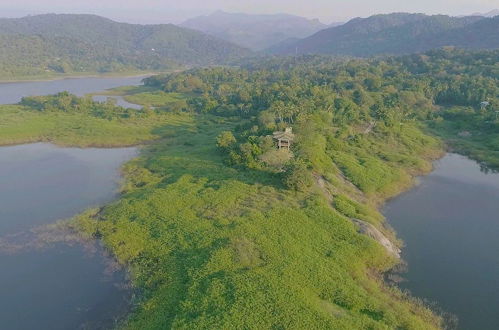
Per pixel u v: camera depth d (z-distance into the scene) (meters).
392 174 104.25
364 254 65.19
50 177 107.94
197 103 193.50
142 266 63.06
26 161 121.31
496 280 63.91
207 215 75.12
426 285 61.97
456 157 127.31
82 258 67.56
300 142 103.12
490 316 55.75
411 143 129.88
